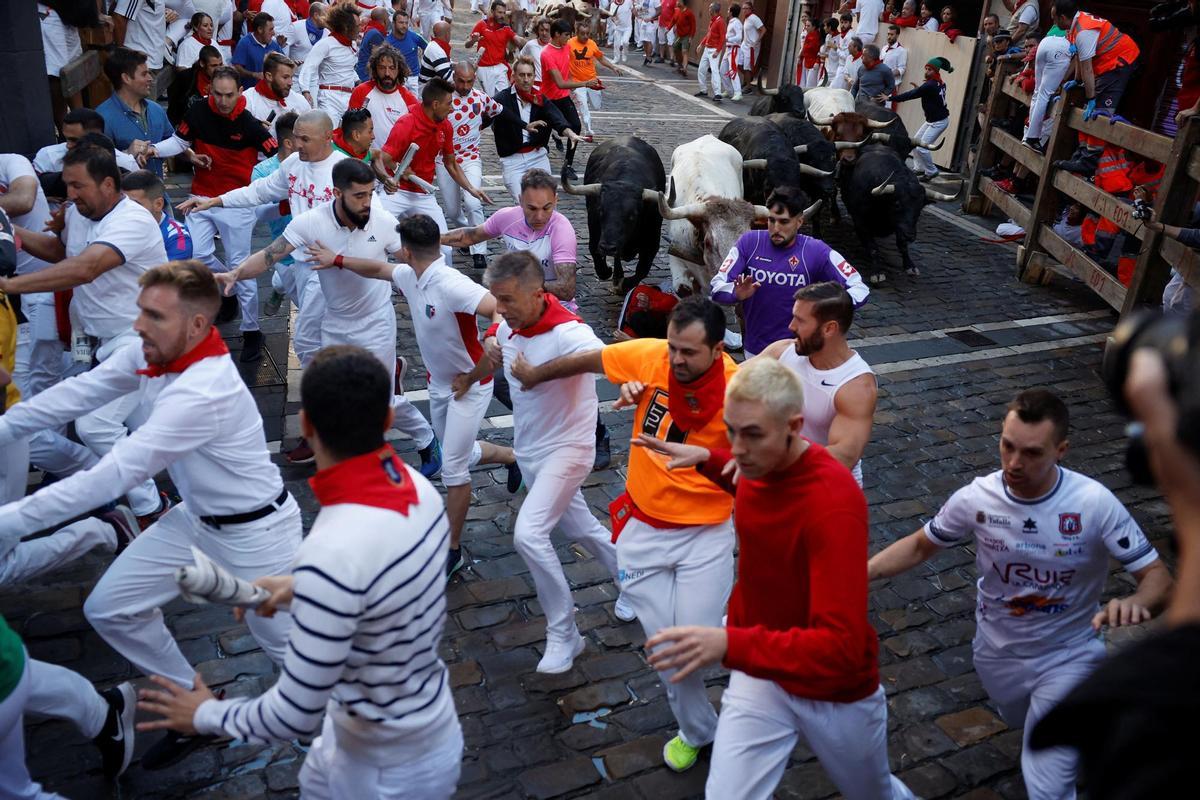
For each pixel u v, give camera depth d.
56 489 3.02
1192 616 1.04
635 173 8.48
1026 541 3.34
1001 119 12.73
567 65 13.95
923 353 8.41
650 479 3.66
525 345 4.09
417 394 7.02
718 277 5.44
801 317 3.88
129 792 3.60
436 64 13.52
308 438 2.47
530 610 4.81
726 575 3.66
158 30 11.10
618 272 9.12
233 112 7.39
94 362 4.91
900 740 4.10
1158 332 1.05
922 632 4.83
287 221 7.34
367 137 6.48
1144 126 12.95
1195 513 1.01
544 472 4.15
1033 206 11.12
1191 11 9.56
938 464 6.52
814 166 10.63
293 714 2.34
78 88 8.66
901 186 10.02
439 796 2.68
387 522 2.37
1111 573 5.37
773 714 2.95
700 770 3.85
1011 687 3.56
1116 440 6.96
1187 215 8.18
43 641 4.38
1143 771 1.00
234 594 2.44
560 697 4.23
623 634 4.68
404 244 4.70
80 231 4.92
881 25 17.31
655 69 24.59
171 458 3.17
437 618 2.55
